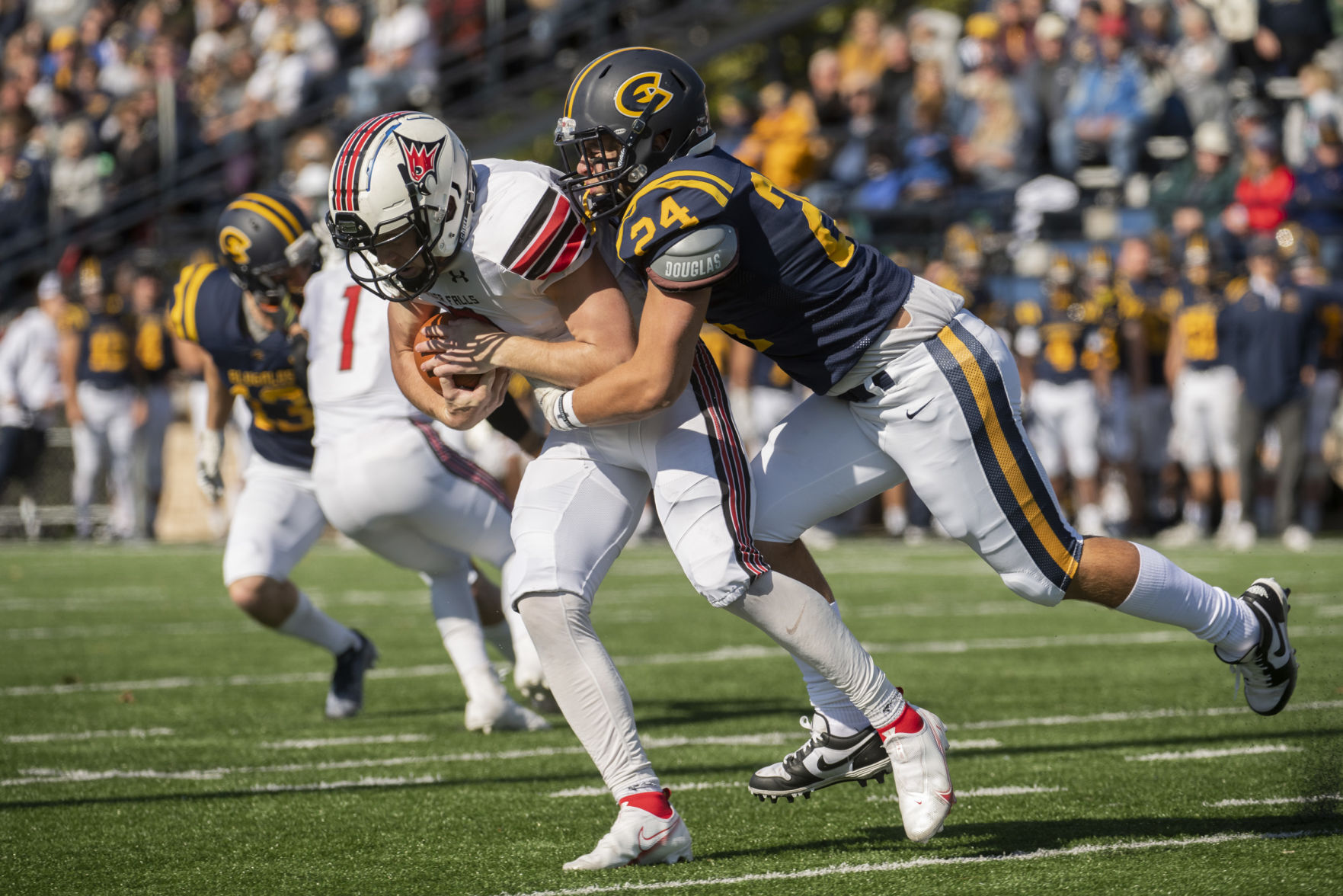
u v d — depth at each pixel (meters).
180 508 46.38
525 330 11.31
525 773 14.46
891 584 32.16
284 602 17.44
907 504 44.12
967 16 63.34
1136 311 41.44
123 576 35.28
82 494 44.00
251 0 58.31
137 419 44.12
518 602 11.12
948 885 10.14
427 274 10.84
